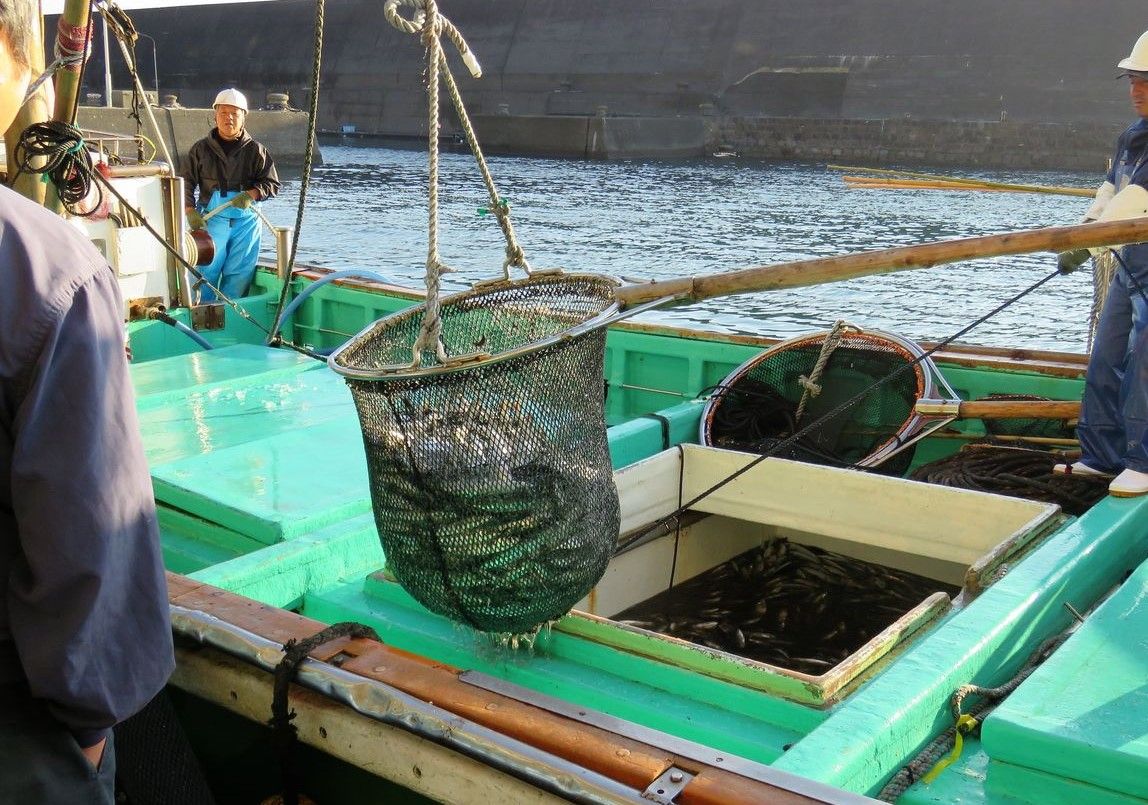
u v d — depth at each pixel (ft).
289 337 29.66
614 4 201.36
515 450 9.31
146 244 25.81
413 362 9.04
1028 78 161.79
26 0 5.24
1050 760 8.52
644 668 10.69
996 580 11.87
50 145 15.61
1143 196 14.92
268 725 8.47
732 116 180.55
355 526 13.37
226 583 11.71
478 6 214.48
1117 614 10.48
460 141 184.14
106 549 5.05
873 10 176.55
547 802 6.91
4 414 4.87
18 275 4.83
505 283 11.54
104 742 5.63
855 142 164.76
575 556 9.77
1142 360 14.06
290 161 150.82
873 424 20.21
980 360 20.04
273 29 231.50
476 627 10.18
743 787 6.64
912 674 9.55
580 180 133.39
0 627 5.14
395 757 7.70
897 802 8.87
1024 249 9.45
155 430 18.21
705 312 54.19
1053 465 17.07
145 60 243.81
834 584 15.74
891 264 9.59
